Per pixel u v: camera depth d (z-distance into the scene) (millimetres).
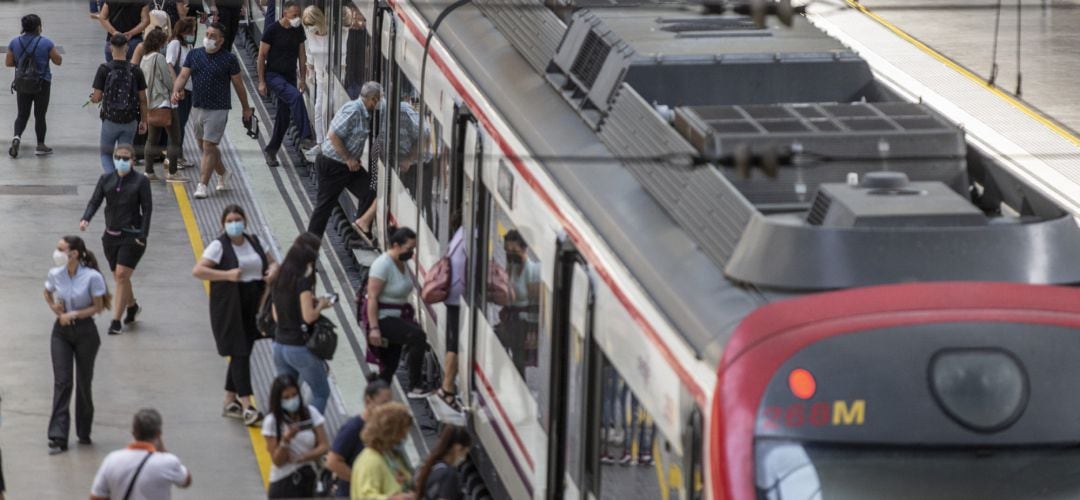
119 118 53906
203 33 70875
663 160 27094
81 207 55438
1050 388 22375
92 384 42344
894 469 21938
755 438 21797
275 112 64562
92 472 37844
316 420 32781
